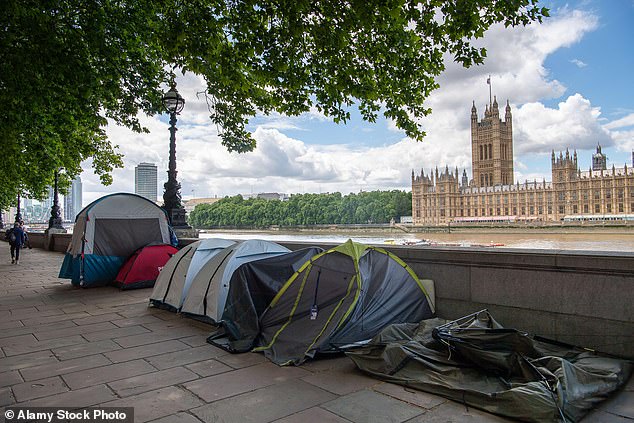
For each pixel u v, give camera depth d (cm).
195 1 819
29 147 1673
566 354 512
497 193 12862
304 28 762
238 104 1157
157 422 383
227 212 13112
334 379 489
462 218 13000
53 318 845
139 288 1203
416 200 14200
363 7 697
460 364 458
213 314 770
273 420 384
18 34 984
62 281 1408
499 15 730
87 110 1284
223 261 816
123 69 1248
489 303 641
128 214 1297
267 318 645
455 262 678
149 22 1185
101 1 1123
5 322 811
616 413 385
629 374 469
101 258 1240
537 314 591
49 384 485
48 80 1053
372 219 14038
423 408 405
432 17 770
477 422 375
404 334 554
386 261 673
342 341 577
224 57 825
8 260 2234
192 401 431
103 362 566
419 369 471
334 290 616
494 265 635
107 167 2414
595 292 540
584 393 398
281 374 510
